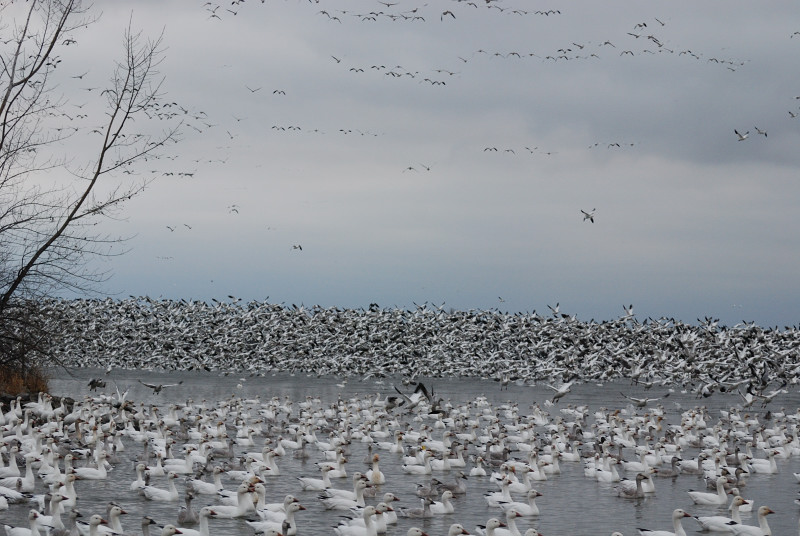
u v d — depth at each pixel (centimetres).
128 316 14300
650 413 8712
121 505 4147
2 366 6556
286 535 3419
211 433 6538
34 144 6069
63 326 12200
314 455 6000
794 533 3888
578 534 3791
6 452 4969
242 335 13700
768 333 12431
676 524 3691
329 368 12900
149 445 5906
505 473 4706
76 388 11200
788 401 10831
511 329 13275
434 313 14062
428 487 4444
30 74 5344
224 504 4056
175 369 13925
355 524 3609
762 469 5522
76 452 5353
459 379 13612
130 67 5509
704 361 10819
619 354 11106
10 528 3431
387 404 6931
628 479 4972
